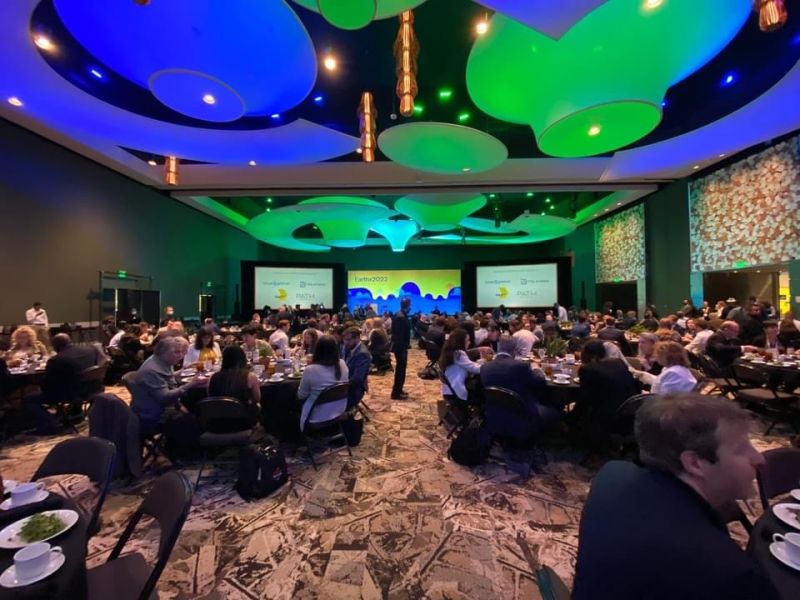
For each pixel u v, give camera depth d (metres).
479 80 5.44
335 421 3.89
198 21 4.46
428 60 7.12
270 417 4.41
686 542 0.79
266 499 3.17
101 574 1.64
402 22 3.78
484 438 3.78
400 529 2.74
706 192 10.72
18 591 1.08
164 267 12.69
